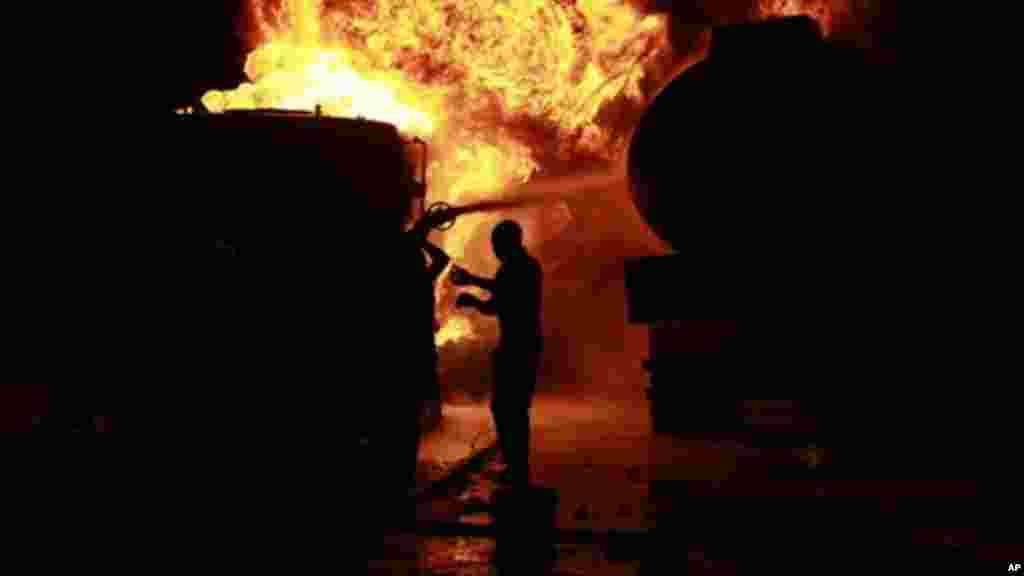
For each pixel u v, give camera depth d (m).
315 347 7.76
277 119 11.12
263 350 7.82
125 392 8.38
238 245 8.23
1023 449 10.13
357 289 7.86
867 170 10.81
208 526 6.68
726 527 6.71
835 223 10.95
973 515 7.12
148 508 7.04
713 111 11.23
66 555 5.98
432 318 8.09
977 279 10.66
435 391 8.05
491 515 7.10
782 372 11.23
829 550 6.18
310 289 7.88
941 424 10.60
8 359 10.31
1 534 6.41
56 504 7.11
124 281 8.83
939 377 10.72
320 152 11.17
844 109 10.91
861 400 10.91
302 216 8.20
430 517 7.02
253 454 7.61
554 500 7.26
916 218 10.80
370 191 11.50
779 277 11.23
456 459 9.89
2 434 8.78
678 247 11.91
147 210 10.33
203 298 8.13
